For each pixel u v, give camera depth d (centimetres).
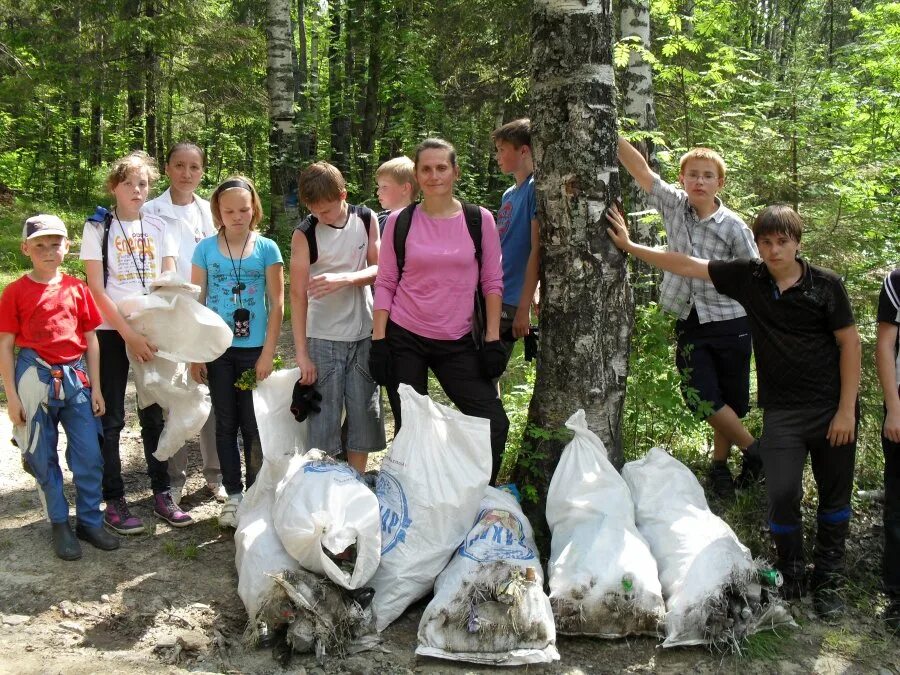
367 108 1469
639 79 781
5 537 396
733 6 796
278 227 1236
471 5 1236
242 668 295
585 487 347
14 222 1440
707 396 423
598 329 376
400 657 301
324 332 397
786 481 338
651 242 744
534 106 374
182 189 430
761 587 322
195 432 406
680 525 336
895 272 330
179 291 382
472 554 319
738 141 642
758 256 423
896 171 622
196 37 1565
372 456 511
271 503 356
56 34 1563
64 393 368
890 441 330
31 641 308
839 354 335
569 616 309
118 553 382
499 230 430
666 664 300
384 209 447
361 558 306
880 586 359
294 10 2433
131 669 291
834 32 1766
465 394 371
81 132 2150
